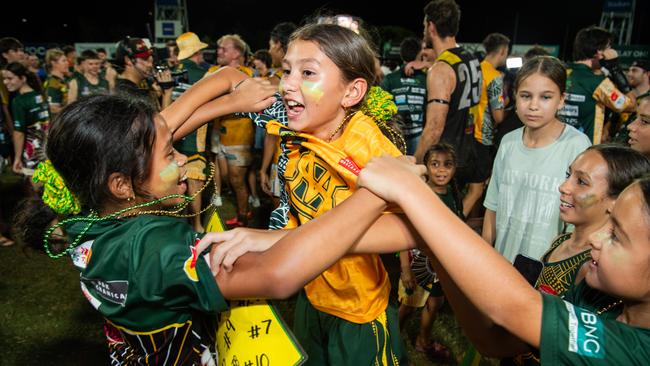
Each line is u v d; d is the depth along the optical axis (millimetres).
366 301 1373
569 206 1685
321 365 1529
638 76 5332
